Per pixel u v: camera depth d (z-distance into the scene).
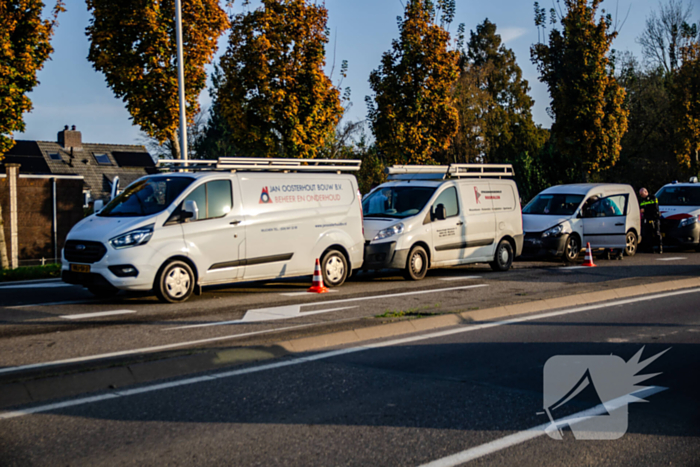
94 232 9.79
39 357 6.48
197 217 10.28
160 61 18.03
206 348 6.50
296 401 5.21
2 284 12.25
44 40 16.55
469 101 45.12
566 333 7.96
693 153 34.47
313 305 9.86
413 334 7.83
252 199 11.05
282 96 20.22
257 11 20.19
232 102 20.52
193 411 4.96
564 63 25.72
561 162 34.62
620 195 18.75
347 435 4.48
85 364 5.88
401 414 4.92
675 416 4.98
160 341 7.21
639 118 40.91
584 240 17.69
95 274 9.60
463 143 45.31
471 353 6.89
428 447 4.27
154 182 10.73
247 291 11.58
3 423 4.68
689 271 14.69
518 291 11.38
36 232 29.14
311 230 11.77
